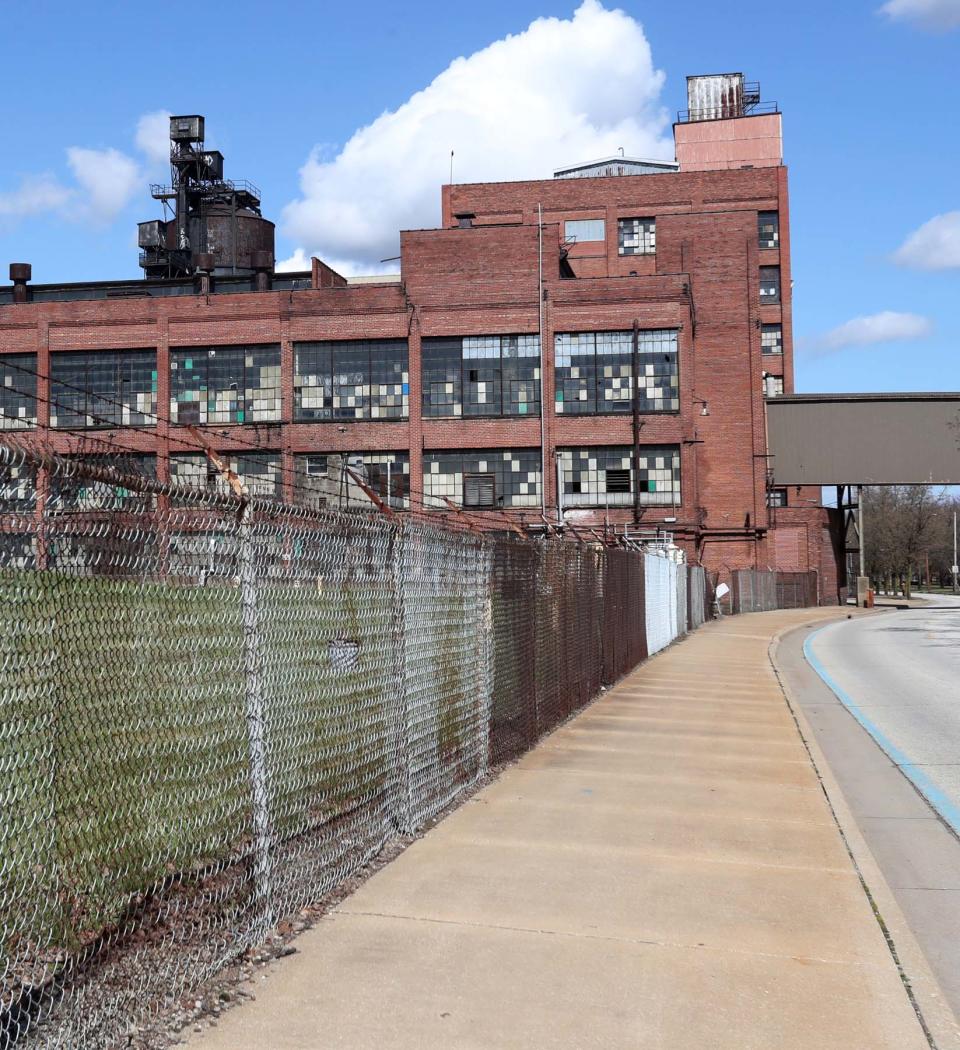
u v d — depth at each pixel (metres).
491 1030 4.50
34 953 4.32
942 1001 4.98
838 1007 4.86
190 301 48.09
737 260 53.00
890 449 55.19
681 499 46.91
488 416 47.31
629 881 6.61
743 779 9.85
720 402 52.62
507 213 67.31
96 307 48.34
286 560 5.97
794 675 21.58
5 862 4.21
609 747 11.43
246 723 5.54
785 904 6.25
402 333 47.50
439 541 8.52
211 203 64.31
